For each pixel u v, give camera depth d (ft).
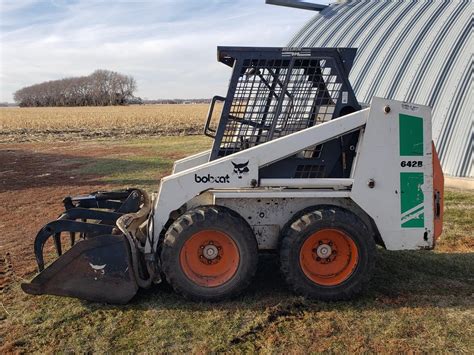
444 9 43.80
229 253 15.66
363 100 42.29
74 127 110.93
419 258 20.06
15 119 123.65
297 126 16.55
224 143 16.58
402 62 40.98
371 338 13.52
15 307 15.90
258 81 16.25
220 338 13.56
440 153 34.14
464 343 13.25
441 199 16.60
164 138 84.28
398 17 47.24
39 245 15.75
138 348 13.17
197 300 15.56
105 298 15.48
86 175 44.93
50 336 13.93
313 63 16.26
